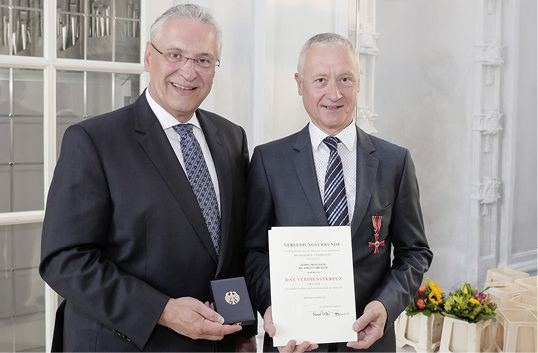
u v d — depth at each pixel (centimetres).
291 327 142
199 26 148
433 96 222
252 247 165
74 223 137
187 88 149
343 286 145
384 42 232
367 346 142
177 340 146
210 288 146
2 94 192
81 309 146
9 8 191
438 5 219
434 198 220
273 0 240
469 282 209
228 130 174
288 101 249
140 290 139
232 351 161
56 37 202
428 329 189
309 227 147
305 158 158
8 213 195
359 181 155
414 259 159
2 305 197
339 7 251
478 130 208
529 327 186
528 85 205
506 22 204
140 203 143
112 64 213
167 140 151
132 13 218
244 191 168
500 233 205
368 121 237
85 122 147
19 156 197
